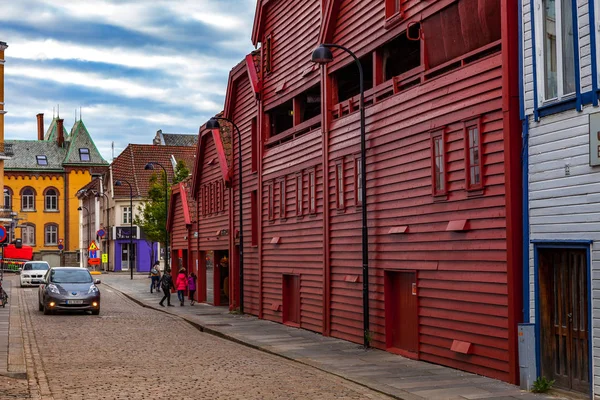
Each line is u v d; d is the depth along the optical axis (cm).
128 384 1390
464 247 1519
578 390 1215
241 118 3200
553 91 1276
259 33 2881
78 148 10669
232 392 1312
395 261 1816
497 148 1411
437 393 1274
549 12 1287
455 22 1564
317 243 2347
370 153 1955
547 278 1294
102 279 6444
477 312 1471
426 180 1675
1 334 2211
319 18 2320
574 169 1210
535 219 1307
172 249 4728
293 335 2284
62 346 2008
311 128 2495
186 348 2011
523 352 1294
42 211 10462
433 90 1644
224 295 3703
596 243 1155
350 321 2095
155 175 5994
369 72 2247
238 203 3238
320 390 1336
